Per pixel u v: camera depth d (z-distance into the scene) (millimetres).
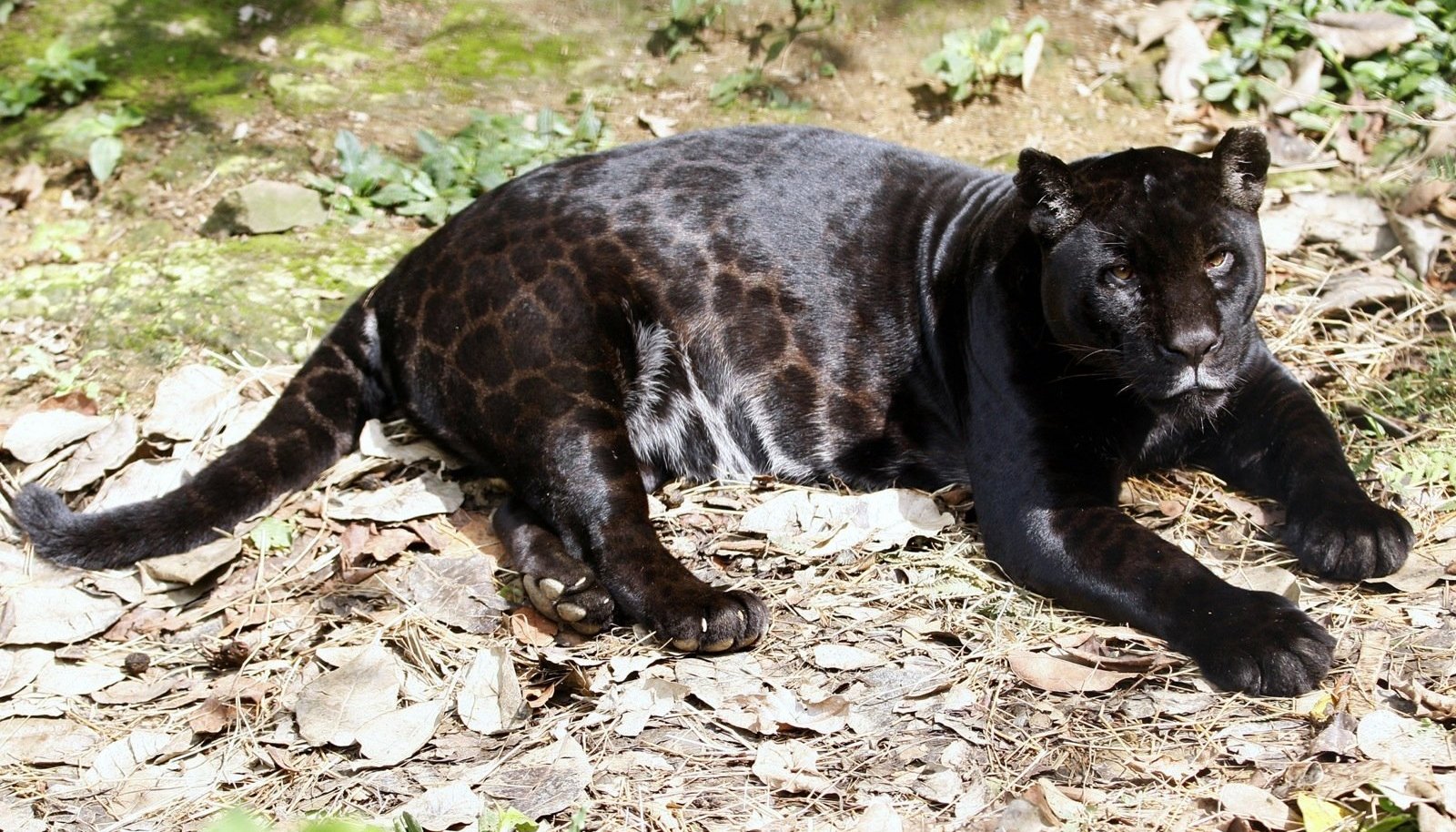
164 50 6832
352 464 4684
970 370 4316
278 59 6785
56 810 3529
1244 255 3867
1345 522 3867
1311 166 5996
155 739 3732
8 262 5898
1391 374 4867
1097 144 6207
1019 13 6828
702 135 4820
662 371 4578
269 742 3689
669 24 6879
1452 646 3551
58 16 7055
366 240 5781
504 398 4348
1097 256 3865
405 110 6504
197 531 4391
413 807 3332
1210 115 6289
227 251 5715
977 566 4156
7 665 4051
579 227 4512
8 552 4449
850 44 6734
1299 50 6406
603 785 3387
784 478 4680
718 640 3818
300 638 4051
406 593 4172
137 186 6160
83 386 5188
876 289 4527
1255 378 4312
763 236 4562
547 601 3986
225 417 4918
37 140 6414
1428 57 6148
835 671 3730
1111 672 3584
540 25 6961
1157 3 6879
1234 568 3965
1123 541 3846
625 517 4164
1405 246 5445
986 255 4293
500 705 3688
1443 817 2900
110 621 4199
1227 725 3389
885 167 4688
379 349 4758
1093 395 4141
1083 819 3092
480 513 4582
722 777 3387
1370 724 3250
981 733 3438
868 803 3230
